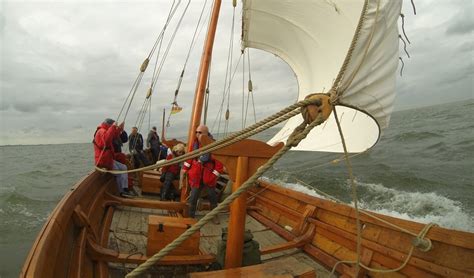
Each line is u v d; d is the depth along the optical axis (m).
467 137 26.11
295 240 4.59
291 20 5.27
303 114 2.24
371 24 2.33
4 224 13.64
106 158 6.19
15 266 9.94
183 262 3.74
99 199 5.47
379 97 2.54
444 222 9.48
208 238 5.07
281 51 6.54
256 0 5.52
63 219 3.29
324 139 4.66
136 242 4.55
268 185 6.66
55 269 2.69
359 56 2.33
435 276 2.98
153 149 11.54
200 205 6.51
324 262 4.14
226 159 3.53
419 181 14.31
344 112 4.32
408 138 30.86
